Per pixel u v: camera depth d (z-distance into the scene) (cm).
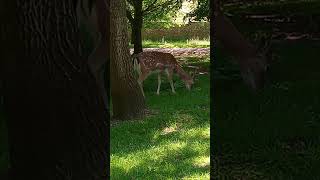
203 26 2023
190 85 980
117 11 770
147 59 964
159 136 643
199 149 573
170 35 2081
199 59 1400
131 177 477
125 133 664
